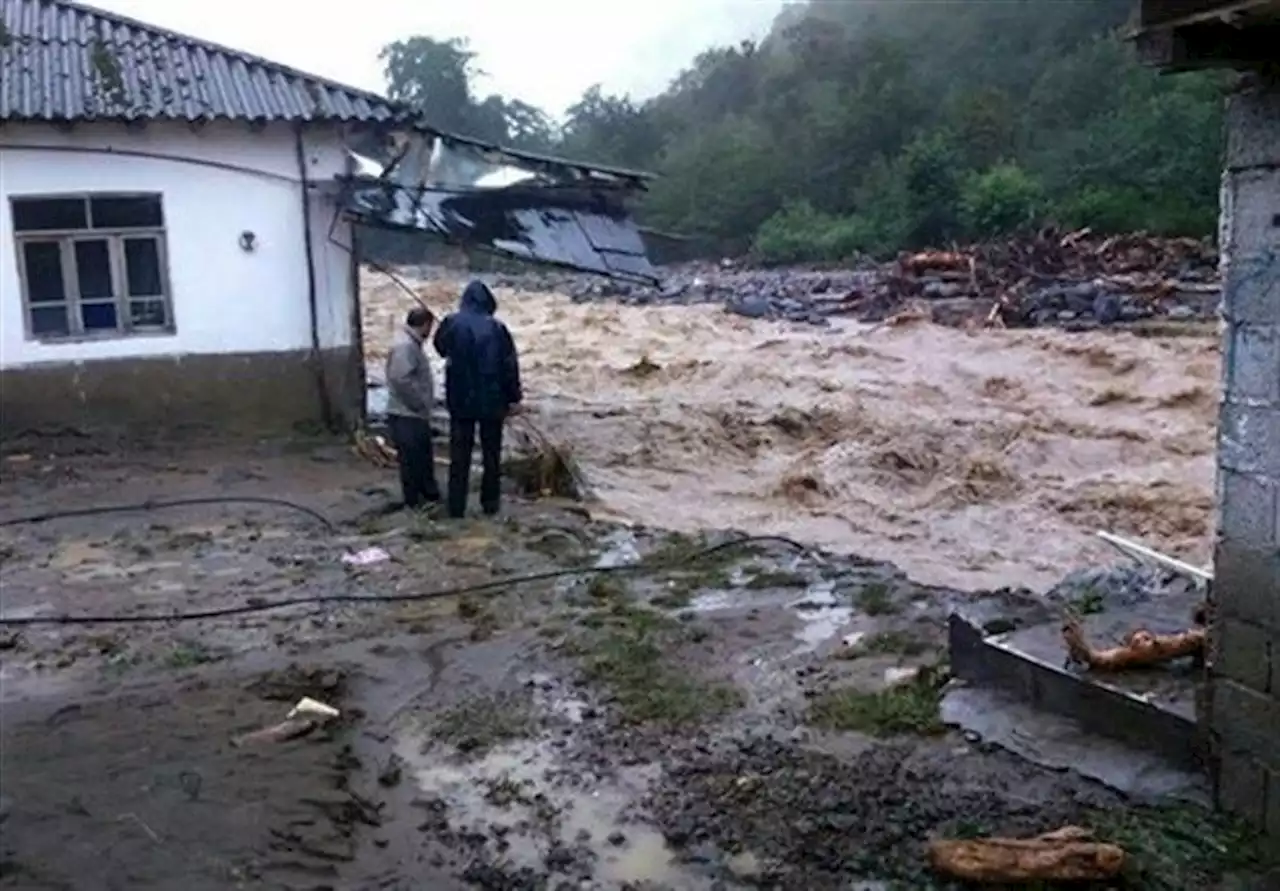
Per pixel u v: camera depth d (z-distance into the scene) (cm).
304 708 590
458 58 7456
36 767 525
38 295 1320
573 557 884
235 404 1387
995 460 1419
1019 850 425
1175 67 407
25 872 436
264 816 479
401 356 1030
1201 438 1519
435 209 1397
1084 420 1628
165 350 1355
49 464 1241
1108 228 3834
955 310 2642
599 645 685
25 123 1270
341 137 1388
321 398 1416
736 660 660
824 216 5188
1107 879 418
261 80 1392
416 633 722
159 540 952
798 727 566
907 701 579
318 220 1393
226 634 725
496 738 565
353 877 445
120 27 1445
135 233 1341
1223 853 427
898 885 427
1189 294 2606
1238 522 430
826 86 6650
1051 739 517
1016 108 5284
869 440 1523
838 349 2258
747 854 452
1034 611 629
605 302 3328
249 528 987
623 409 1734
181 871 438
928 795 487
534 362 2272
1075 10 5931
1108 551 1118
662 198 5938
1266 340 410
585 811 493
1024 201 4156
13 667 671
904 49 6334
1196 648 523
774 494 1331
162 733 565
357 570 857
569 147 7500
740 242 5659
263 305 1387
